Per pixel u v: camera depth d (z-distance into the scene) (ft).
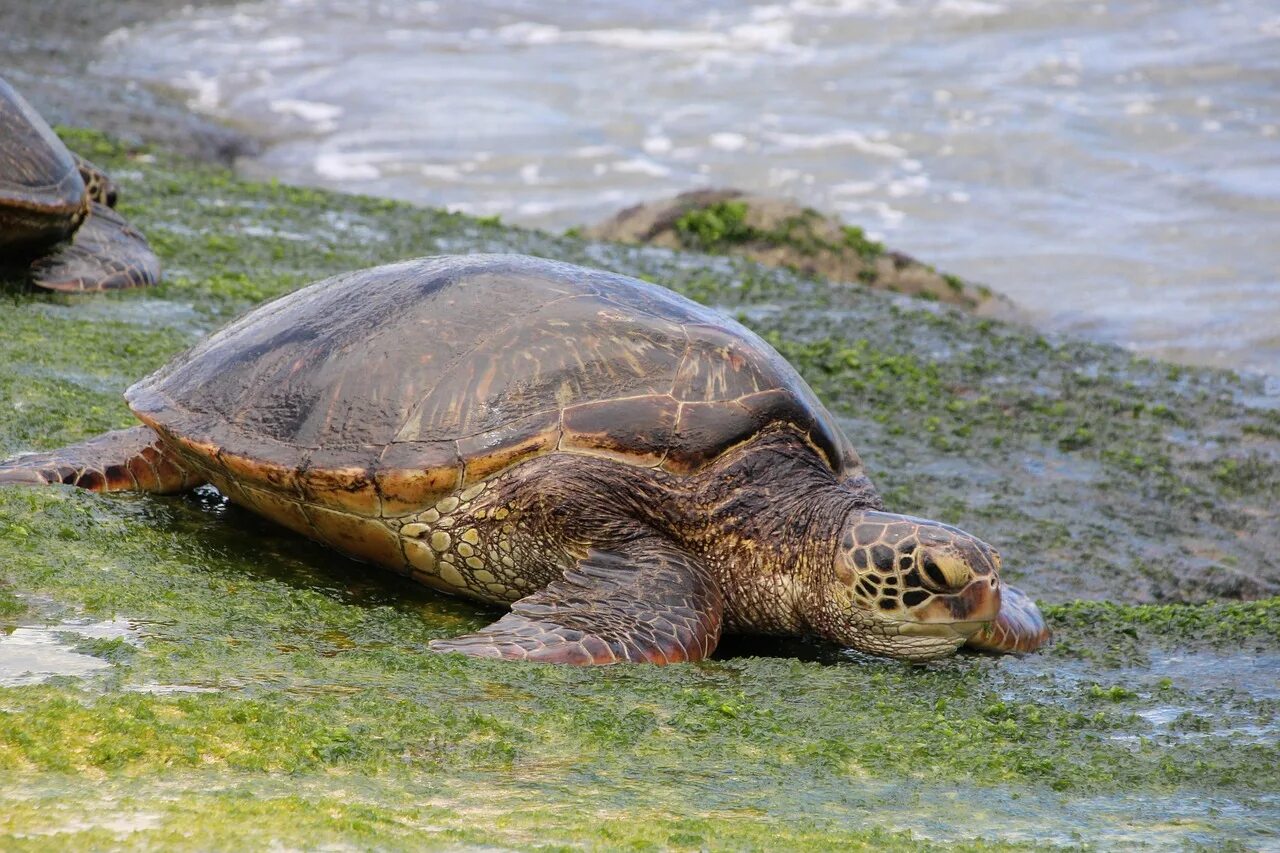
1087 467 116.16
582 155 242.17
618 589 64.64
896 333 147.33
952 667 68.28
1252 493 114.11
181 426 71.72
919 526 67.00
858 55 310.24
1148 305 182.50
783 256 184.55
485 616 68.33
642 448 67.46
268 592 64.69
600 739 50.72
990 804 47.52
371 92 276.62
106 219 126.93
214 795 40.40
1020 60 300.61
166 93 267.39
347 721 48.52
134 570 63.72
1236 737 57.11
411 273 75.61
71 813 37.99
